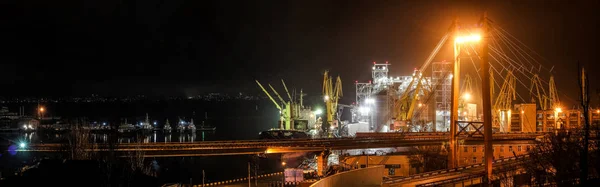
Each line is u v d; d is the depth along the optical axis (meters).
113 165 60.84
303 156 148.00
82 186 51.94
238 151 115.44
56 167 54.47
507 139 127.12
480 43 90.75
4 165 110.69
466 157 125.44
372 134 142.75
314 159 135.62
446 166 117.25
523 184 68.38
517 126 172.50
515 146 126.38
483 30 90.56
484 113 86.69
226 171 164.50
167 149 112.69
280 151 116.44
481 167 95.00
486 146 84.75
